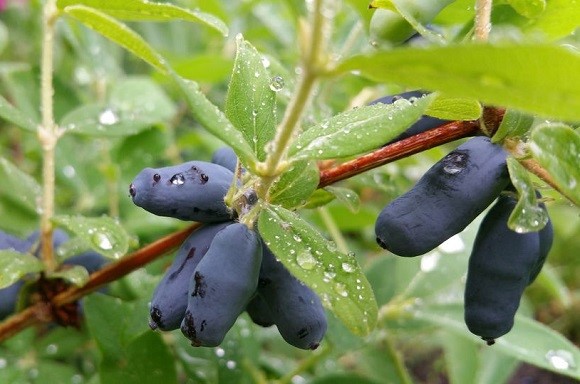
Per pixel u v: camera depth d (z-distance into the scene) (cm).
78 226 22
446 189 19
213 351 26
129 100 32
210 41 42
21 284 24
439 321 28
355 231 39
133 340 24
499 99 15
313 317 19
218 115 18
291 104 17
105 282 23
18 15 49
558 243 43
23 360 28
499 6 23
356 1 24
